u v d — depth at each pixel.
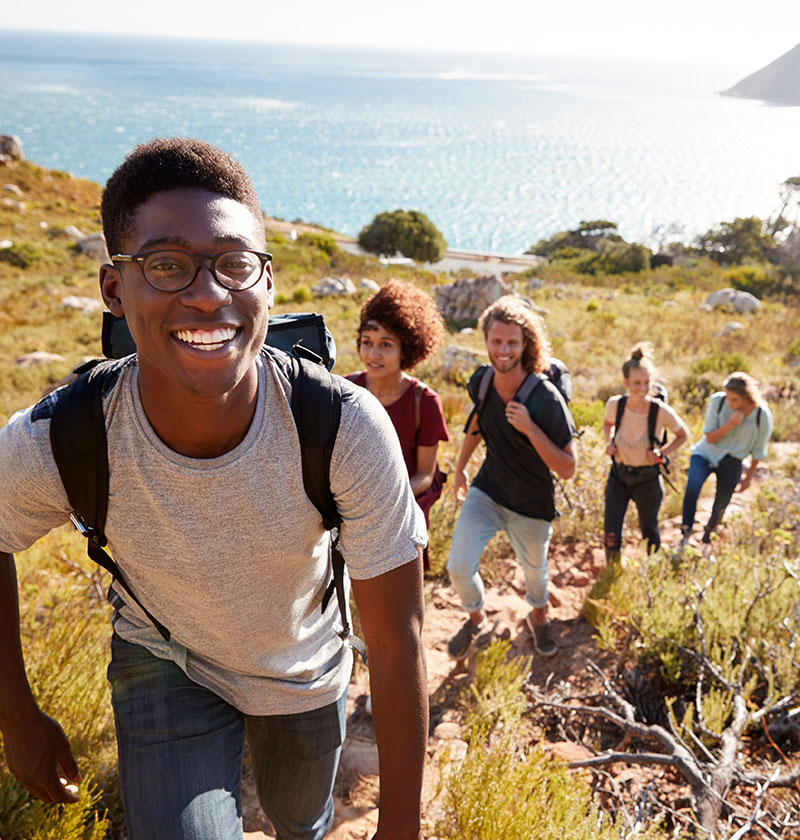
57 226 42.09
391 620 1.44
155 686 1.61
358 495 1.38
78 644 3.27
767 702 3.32
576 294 34.94
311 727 1.73
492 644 3.77
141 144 1.24
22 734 1.61
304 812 1.86
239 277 1.23
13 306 26.27
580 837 2.39
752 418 5.75
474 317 24.97
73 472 1.34
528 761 2.81
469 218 132.00
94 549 1.49
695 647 3.75
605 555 5.49
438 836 2.65
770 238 42.34
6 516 1.43
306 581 1.55
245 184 1.28
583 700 3.69
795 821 2.69
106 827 2.33
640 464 5.07
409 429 3.36
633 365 4.96
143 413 1.32
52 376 17.47
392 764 1.41
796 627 3.61
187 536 1.37
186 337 1.21
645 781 3.07
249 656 1.60
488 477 3.88
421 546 1.48
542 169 188.75
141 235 1.19
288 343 1.60
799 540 5.59
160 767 1.52
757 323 23.77
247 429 1.33
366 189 149.12
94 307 26.27
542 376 3.62
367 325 3.28
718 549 5.59
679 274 48.28
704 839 2.44
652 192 163.12
